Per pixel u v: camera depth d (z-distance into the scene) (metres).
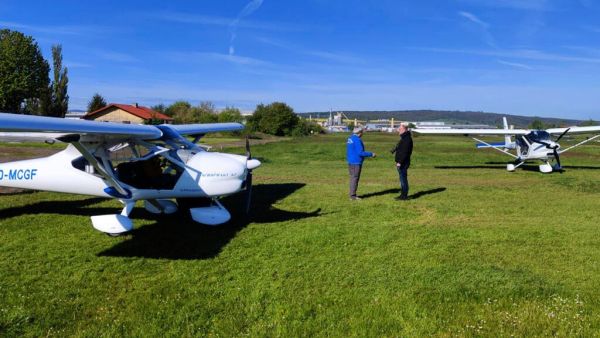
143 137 6.14
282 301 3.97
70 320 3.64
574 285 4.30
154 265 4.91
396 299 3.99
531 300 3.97
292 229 6.42
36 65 47.03
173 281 4.45
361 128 8.89
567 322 3.54
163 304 3.92
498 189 10.45
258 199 8.92
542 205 8.41
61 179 6.63
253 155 20.81
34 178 6.71
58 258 5.10
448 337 3.36
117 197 6.41
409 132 8.82
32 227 6.39
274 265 4.89
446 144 31.61
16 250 5.36
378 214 7.55
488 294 4.09
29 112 51.94
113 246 5.58
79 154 6.58
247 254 5.28
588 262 4.96
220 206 6.77
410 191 10.11
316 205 8.32
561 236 6.04
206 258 5.14
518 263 4.94
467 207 8.20
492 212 7.75
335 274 4.61
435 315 3.70
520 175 13.42
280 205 8.30
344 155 21.42
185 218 7.08
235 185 6.51
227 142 31.61
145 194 6.39
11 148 19.92
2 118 3.89
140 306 3.88
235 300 4.01
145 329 3.49
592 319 3.59
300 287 4.29
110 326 3.53
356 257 5.16
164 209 7.11
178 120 54.72
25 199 8.29
